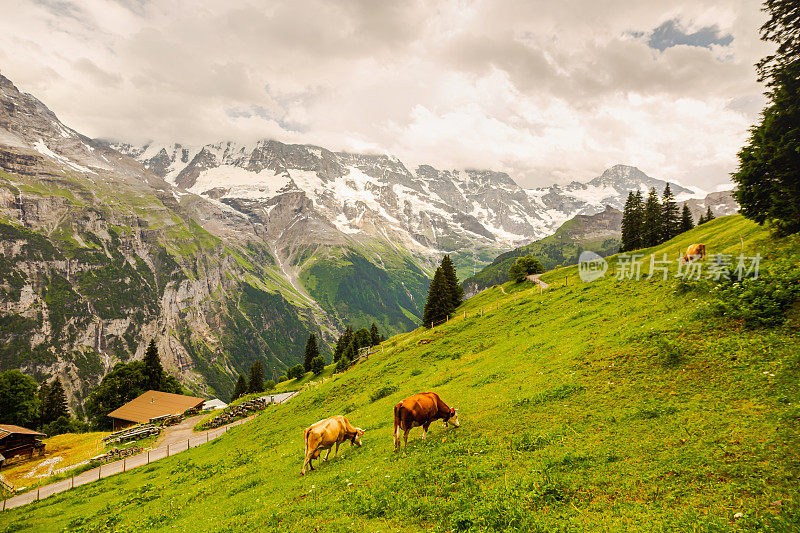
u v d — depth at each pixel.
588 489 10.34
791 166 25.83
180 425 87.50
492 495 10.99
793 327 15.18
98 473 54.50
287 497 16.08
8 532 29.69
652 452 11.21
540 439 13.85
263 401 85.25
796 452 9.33
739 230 42.88
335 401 48.91
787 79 23.98
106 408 114.56
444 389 30.27
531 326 42.25
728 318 17.75
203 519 17.45
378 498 12.85
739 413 11.75
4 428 69.12
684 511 8.60
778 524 7.50
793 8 22.27
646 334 20.00
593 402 15.97
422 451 15.98
